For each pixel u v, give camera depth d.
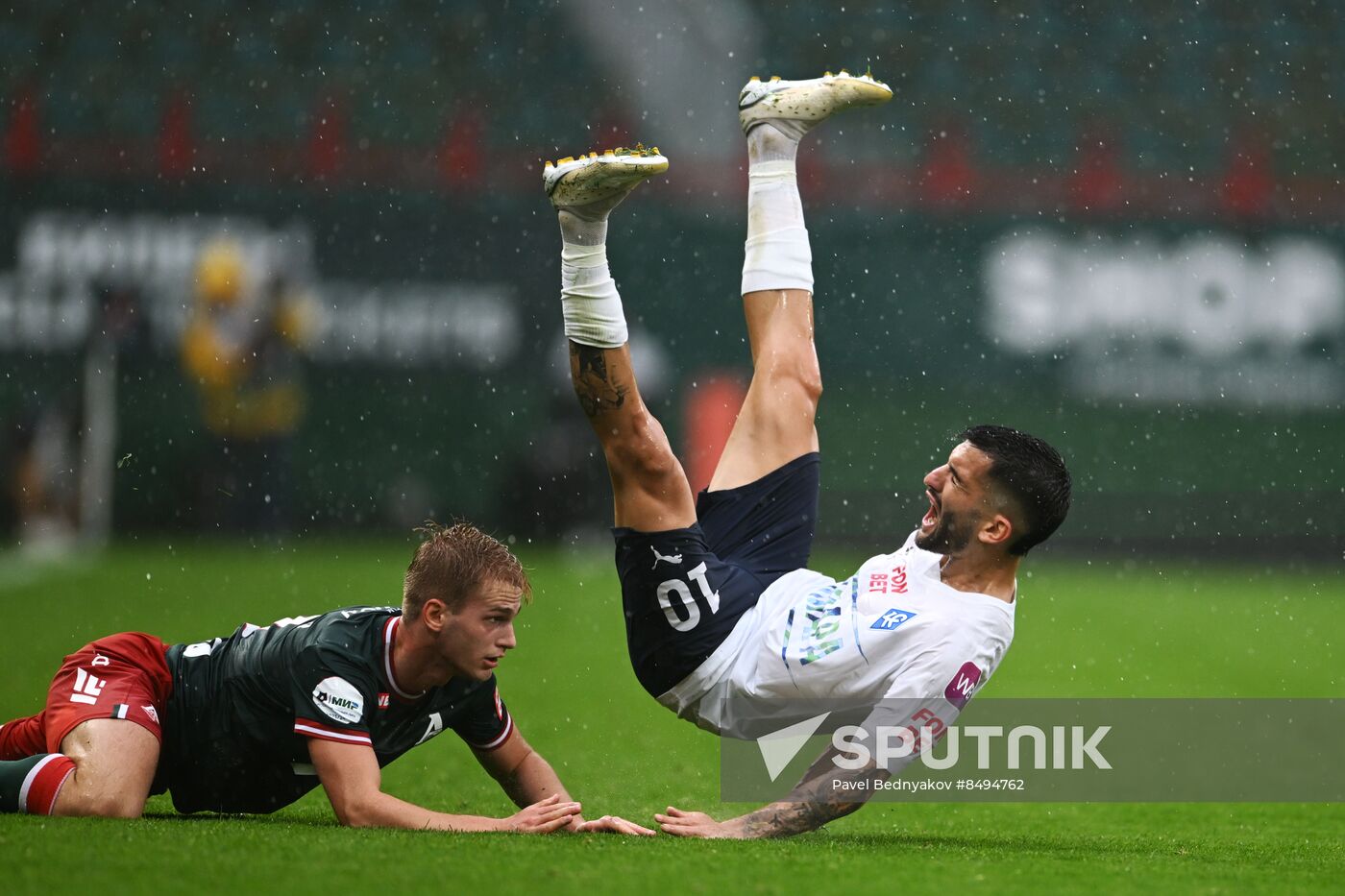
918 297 70.44
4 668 28.84
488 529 66.19
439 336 67.69
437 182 69.06
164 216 67.81
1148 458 69.19
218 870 9.73
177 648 13.58
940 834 15.16
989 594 13.68
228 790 13.50
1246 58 81.50
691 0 79.94
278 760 13.16
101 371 65.19
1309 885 10.90
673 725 25.62
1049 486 13.33
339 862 10.14
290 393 65.88
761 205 16.86
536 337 68.19
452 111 77.12
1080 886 10.50
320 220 68.31
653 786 19.22
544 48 79.19
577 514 63.81
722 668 14.36
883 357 70.00
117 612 38.72
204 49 76.31
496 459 66.88
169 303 66.69
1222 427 69.81
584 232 14.38
